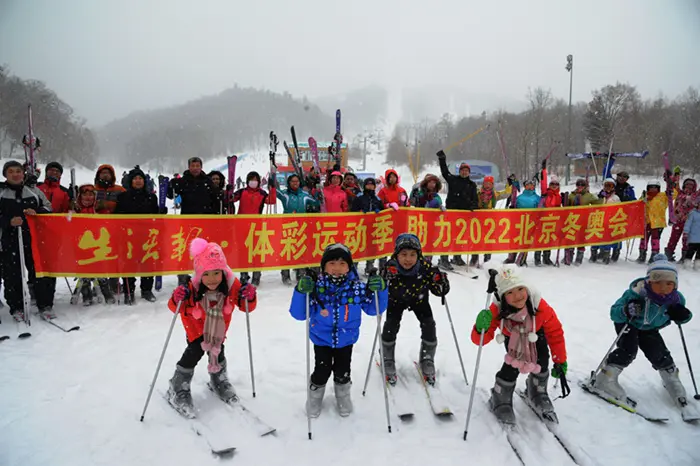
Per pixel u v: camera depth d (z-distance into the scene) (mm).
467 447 3104
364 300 3404
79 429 3244
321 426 3330
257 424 3297
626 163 34688
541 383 3477
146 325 5238
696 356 4590
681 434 3303
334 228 6836
